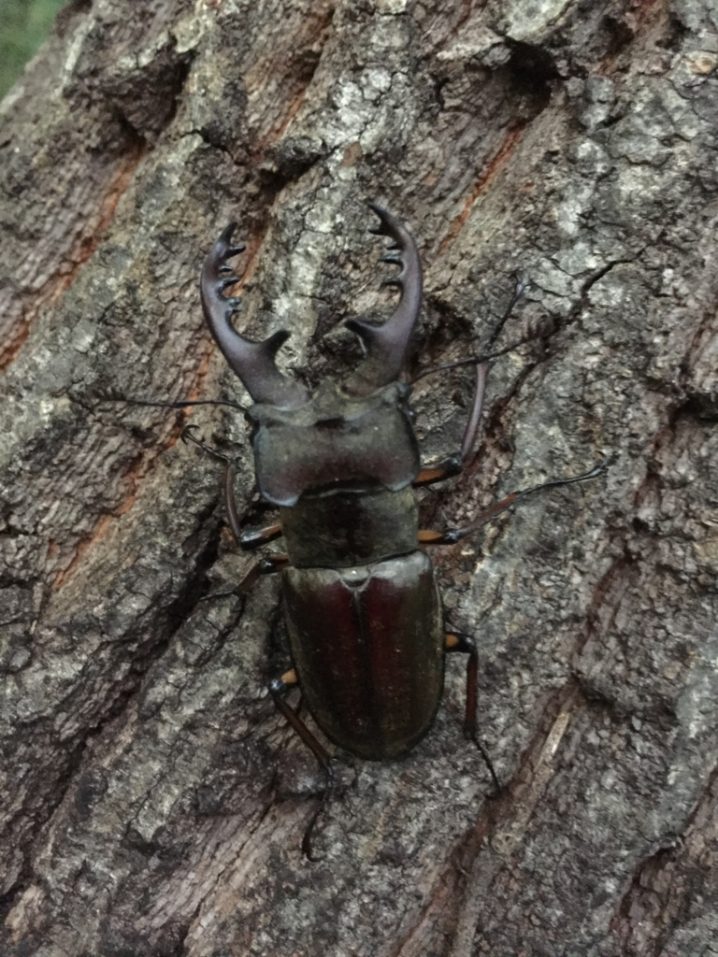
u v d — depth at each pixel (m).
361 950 0.11
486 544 0.11
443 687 0.11
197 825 0.12
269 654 0.12
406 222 0.11
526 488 0.11
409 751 0.11
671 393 0.10
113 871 0.12
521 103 0.11
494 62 0.11
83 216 0.13
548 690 0.11
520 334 0.11
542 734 0.11
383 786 0.11
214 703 0.11
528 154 0.11
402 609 0.11
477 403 0.11
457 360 0.11
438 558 0.12
